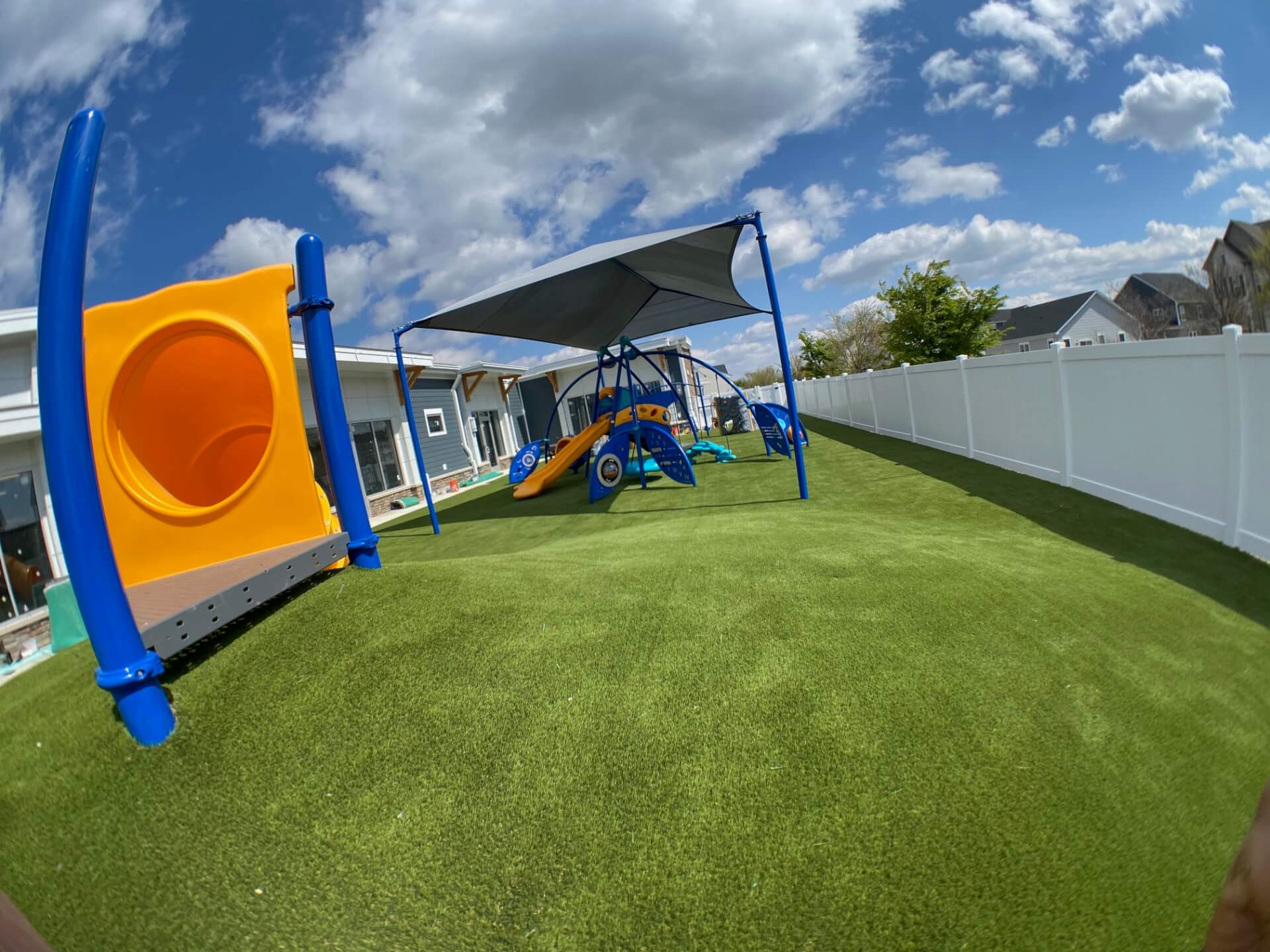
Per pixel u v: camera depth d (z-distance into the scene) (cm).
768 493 901
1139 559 444
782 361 765
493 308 884
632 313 1288
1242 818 196
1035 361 716
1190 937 150
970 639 278
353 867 165
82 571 190
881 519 621
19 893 162
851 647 266
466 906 156
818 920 150
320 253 331
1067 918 152
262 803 184
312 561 283
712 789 187
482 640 264
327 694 224
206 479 369
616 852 168
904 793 185
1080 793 191
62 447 187
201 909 156
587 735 210
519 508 1138
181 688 221
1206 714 246
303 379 1247
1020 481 739
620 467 1090
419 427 1686
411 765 197
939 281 2302
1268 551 417
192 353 319
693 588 336
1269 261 2298
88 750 204
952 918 150
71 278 190
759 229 720
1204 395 470
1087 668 264
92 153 199
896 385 1279
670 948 146
